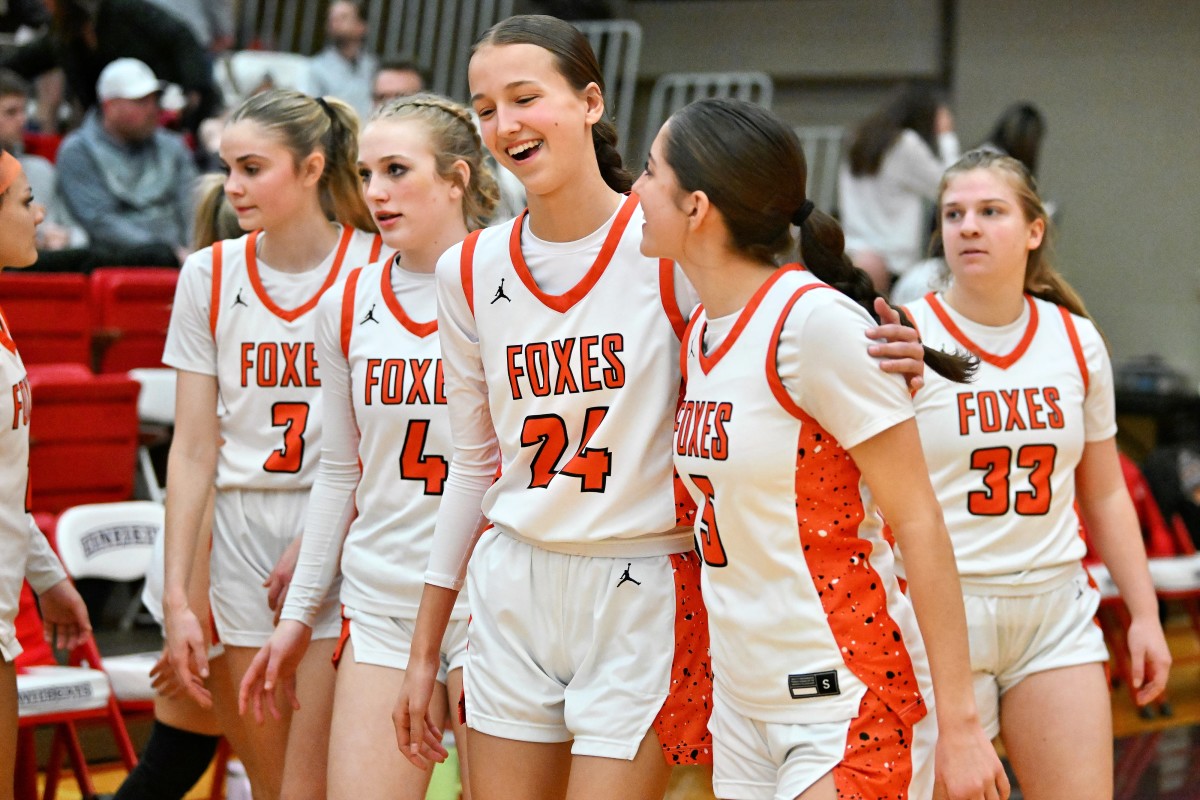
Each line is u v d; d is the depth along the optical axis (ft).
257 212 27.73
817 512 18.88
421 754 23.00
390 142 25.08
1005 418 26.89
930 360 19.77
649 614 21.30
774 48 93.76
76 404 46.11
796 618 18.90
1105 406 28.07
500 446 22.35
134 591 47.09
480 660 22.24
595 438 21.25
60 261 54.60
